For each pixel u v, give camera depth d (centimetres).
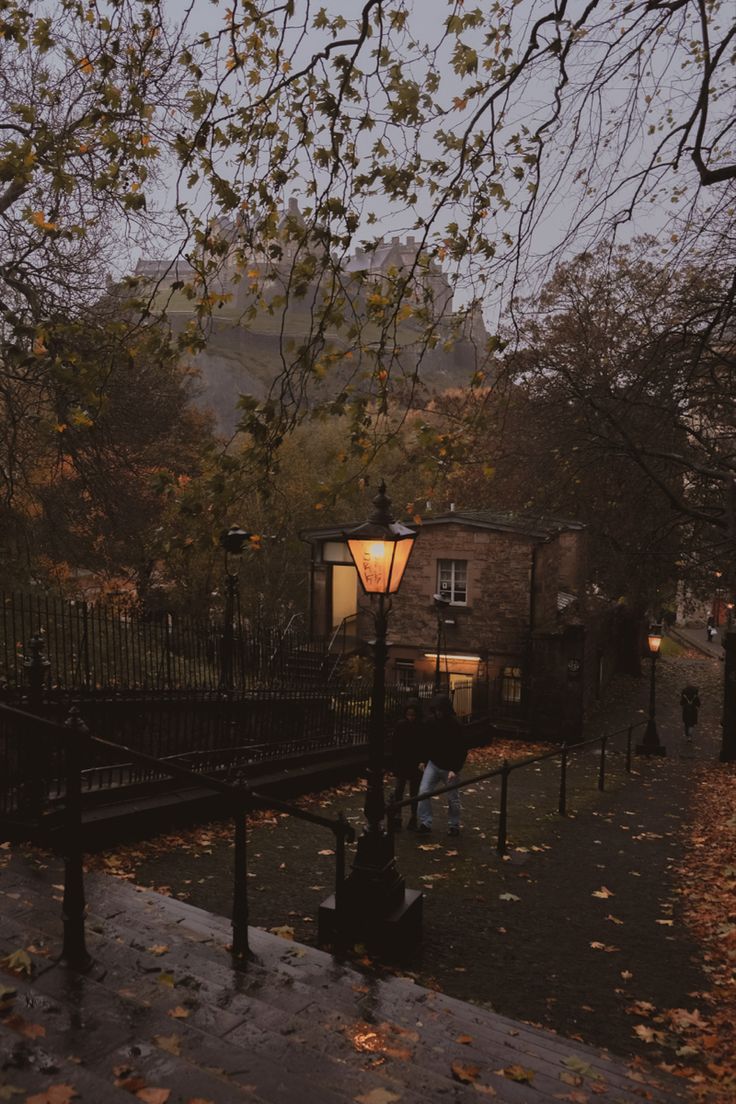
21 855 580
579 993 578
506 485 2458
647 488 1413
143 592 2383
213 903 703
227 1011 366
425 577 2598
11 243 1348
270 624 3259
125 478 2097
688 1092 399
